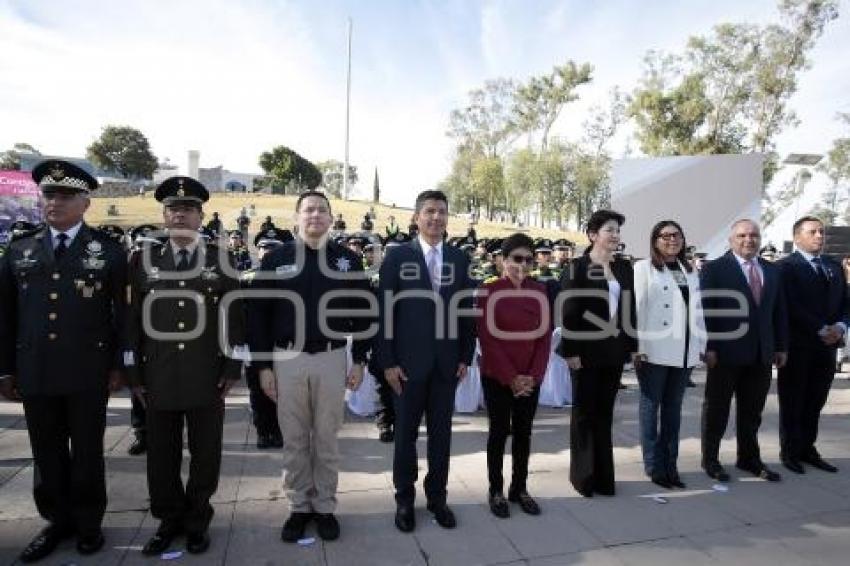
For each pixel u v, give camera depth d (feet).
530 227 128.16
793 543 9.99
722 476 12.72
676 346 12.05
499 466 10.99
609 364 11.46
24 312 8.95
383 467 12.92
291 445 9.86
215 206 113.70
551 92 145.89
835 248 39.60
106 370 9.37
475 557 9.27
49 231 9.28
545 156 126.52
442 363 10.27
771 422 17.44
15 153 170.91
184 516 9.64
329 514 9.98
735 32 82.38
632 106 91.86
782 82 81.25
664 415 12.38
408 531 9.99
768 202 84.48
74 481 9.10
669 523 10.62
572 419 12.01
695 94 86.53
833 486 12.57
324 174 230.89
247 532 9.89
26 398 8.94
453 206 167.32
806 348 13.30
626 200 27.68
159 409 9.10
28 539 9.52
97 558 9.02
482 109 161.48
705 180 26.08
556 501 11.46
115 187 140.36
